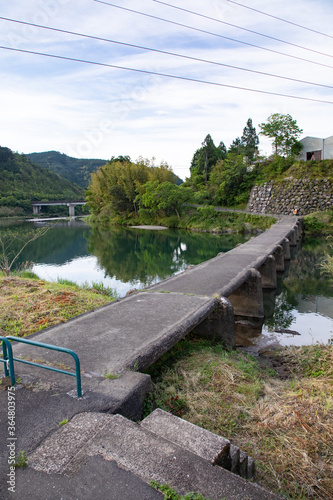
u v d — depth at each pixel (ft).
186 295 22.30
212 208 124.36
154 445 8.41
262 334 26.71
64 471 7.65
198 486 7.30
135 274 50.78
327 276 49.06
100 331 16.15
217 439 8.69
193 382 14.67
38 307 22.76
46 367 10.78
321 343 22.48
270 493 7.27
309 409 12.57
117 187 157.89
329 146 119.34
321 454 10.50
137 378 11.69
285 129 123.24
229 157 141.08
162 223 138.62
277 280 47.19
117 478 7.47
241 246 46.24
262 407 12.91
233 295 30.55
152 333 15.80
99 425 9.08
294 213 111.75
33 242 88.43
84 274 50.67
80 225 151.84
